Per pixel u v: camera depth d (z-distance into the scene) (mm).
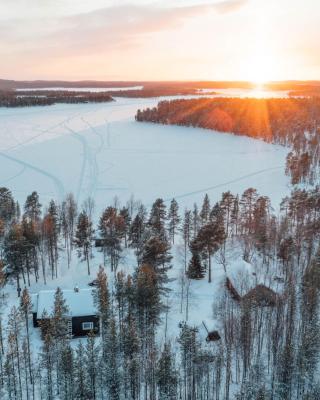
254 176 154125
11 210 98562
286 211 109125
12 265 70062
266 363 52719
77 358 45562
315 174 150250
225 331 53531
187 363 46594
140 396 47781
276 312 58250
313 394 43938
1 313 56844
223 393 47531
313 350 47531
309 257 74625
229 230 103500
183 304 65500
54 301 57469
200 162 175000
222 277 74625
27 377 49000
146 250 64875
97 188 140875
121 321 56625
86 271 80938
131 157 182125
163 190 140000
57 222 100125
